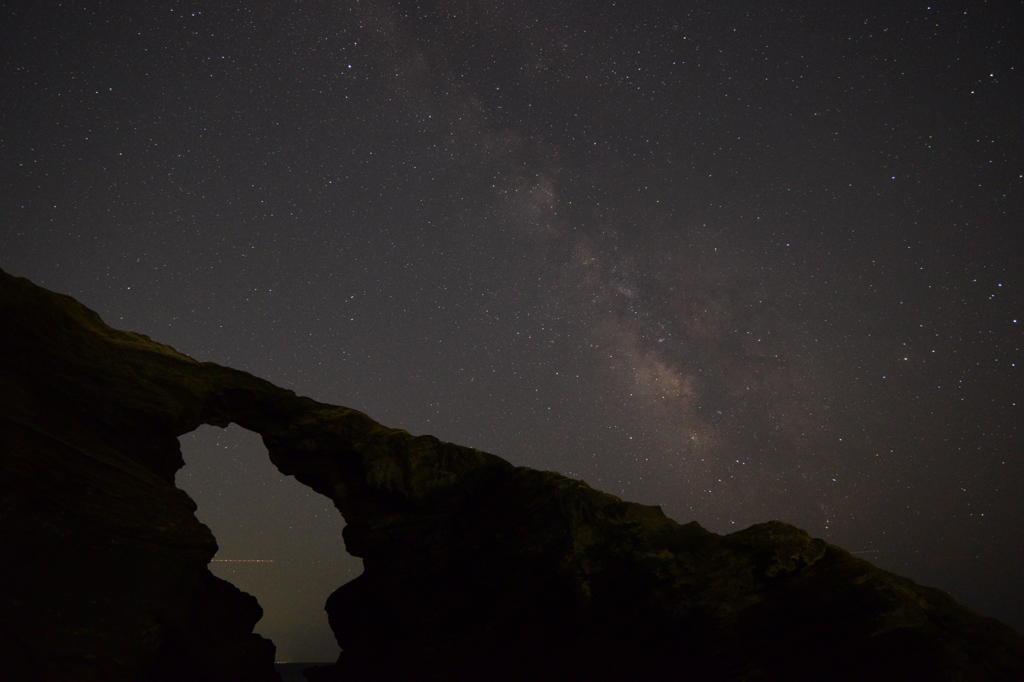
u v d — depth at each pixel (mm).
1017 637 8727
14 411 8195
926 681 8039
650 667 9078
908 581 9383
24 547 7273
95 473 8602
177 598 8516
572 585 9438
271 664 10258
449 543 10633
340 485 11375
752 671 8695
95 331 10586
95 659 7035
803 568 9453
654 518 10359
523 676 9383
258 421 11477
